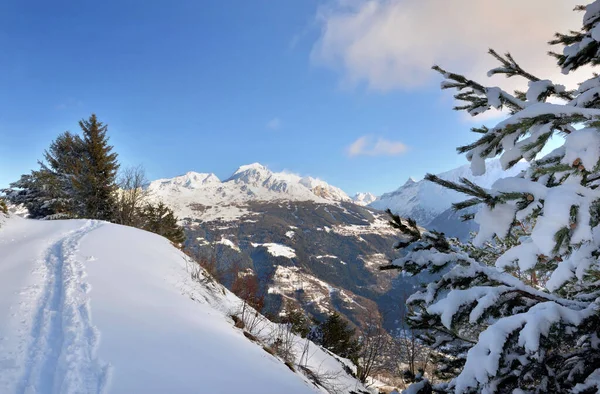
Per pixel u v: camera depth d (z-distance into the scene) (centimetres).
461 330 269
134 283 640
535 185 133
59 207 2512
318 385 694
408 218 248
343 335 1461
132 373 317
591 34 216
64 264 680
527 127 155
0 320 402
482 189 140
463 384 176
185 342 432
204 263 1137
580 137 124
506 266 157
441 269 237
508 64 271
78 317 425
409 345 609
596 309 181
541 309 180
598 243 151
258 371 446
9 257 738
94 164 2548
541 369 197
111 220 2389
